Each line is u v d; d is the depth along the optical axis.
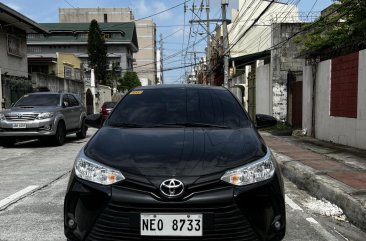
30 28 24.59
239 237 3.30
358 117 11.10
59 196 6.53
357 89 11.12
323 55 14.26
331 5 16.62
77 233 3.49
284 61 20.22
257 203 3.43
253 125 4.72
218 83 45.47
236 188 3.37
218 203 3.29
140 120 4.72
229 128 4.50
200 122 4.64
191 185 3.30
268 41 34.69
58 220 5.27
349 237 4.86
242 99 28.12
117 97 51.94
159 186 3.30
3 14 20.59
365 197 5.75
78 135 16.50
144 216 3.28
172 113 4.80
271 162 3.75
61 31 71.00
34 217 5.40
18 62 23.97
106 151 3.79
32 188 7.11
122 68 71.56
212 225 3.26
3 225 5.07
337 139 12.55
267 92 21.25
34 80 24.22
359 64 10.98
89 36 55.03
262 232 3.39
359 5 12.70
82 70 40.53
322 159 9.48
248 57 30.27
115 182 3.40
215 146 3.83
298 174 7.91
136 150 3.76
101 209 3.37
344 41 13.19
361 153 10.33
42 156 11.34
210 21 34.22
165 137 4.07
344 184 6.63
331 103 12.98
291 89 19.11
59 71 35.91
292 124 18.91
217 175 3.38
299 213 5.81
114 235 3.32
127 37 72.06
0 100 19.08
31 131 13.00
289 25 20.30
